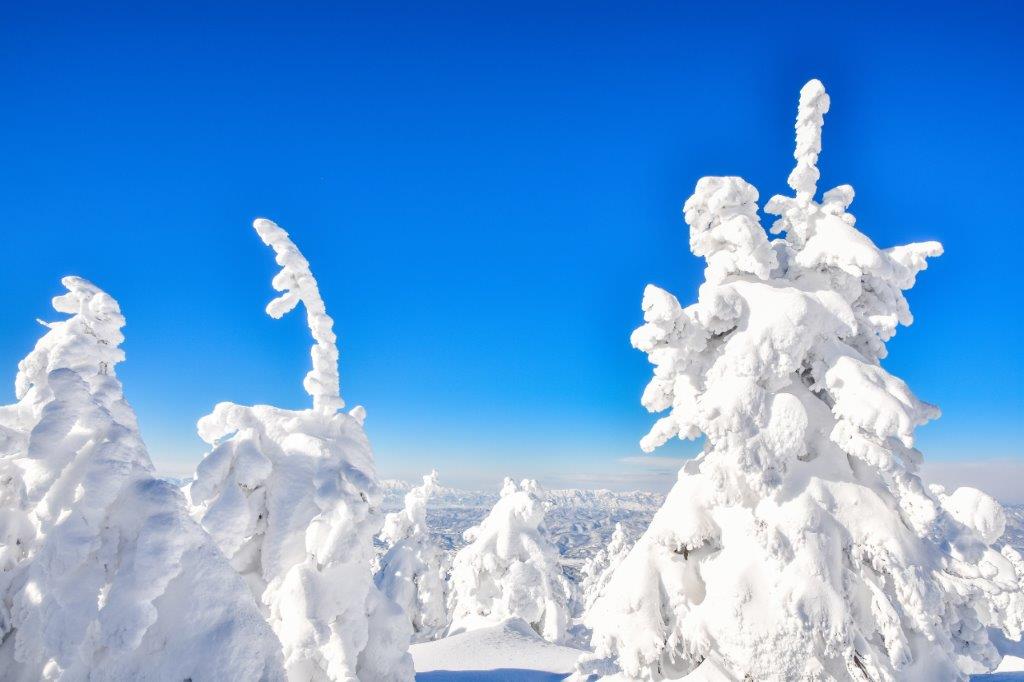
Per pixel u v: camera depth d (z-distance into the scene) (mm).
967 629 9453
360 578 10836
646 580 10484
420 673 18688
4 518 7438
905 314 11227
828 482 9906
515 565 28953
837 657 9109
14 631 6984
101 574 6293
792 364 9836
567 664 20125
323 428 12414
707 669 9586
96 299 9352
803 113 11734
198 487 10516
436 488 34344
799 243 11648
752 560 9680
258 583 11039
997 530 9578
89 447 7152
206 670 6207
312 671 10328
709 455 10297
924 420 9570
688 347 10602
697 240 11594
